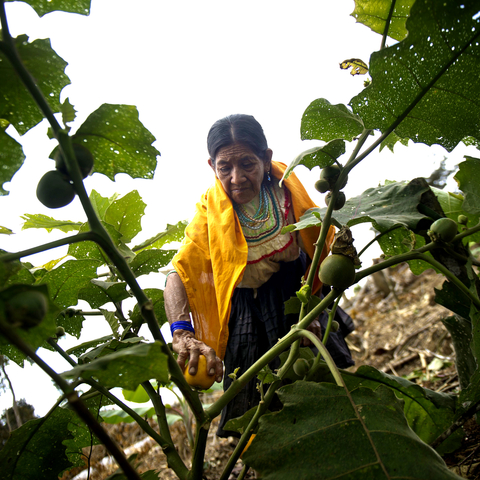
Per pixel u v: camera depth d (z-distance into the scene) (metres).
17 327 0.64
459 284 1.12
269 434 0.81
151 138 0.93
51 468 1.24
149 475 1.08
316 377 1.31
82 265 1.24
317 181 1.26
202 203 1.82
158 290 1.54
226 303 1.52
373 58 1.01
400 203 1.41
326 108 1.30
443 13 0.95
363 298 5.72
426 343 3.58
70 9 0.93
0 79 0.90
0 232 1.27
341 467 0.74
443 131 1.15
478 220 1.68
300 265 1.77
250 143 1.63
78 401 0.60
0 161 0.93
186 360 1.36
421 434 1.46
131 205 1.57
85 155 0.85
